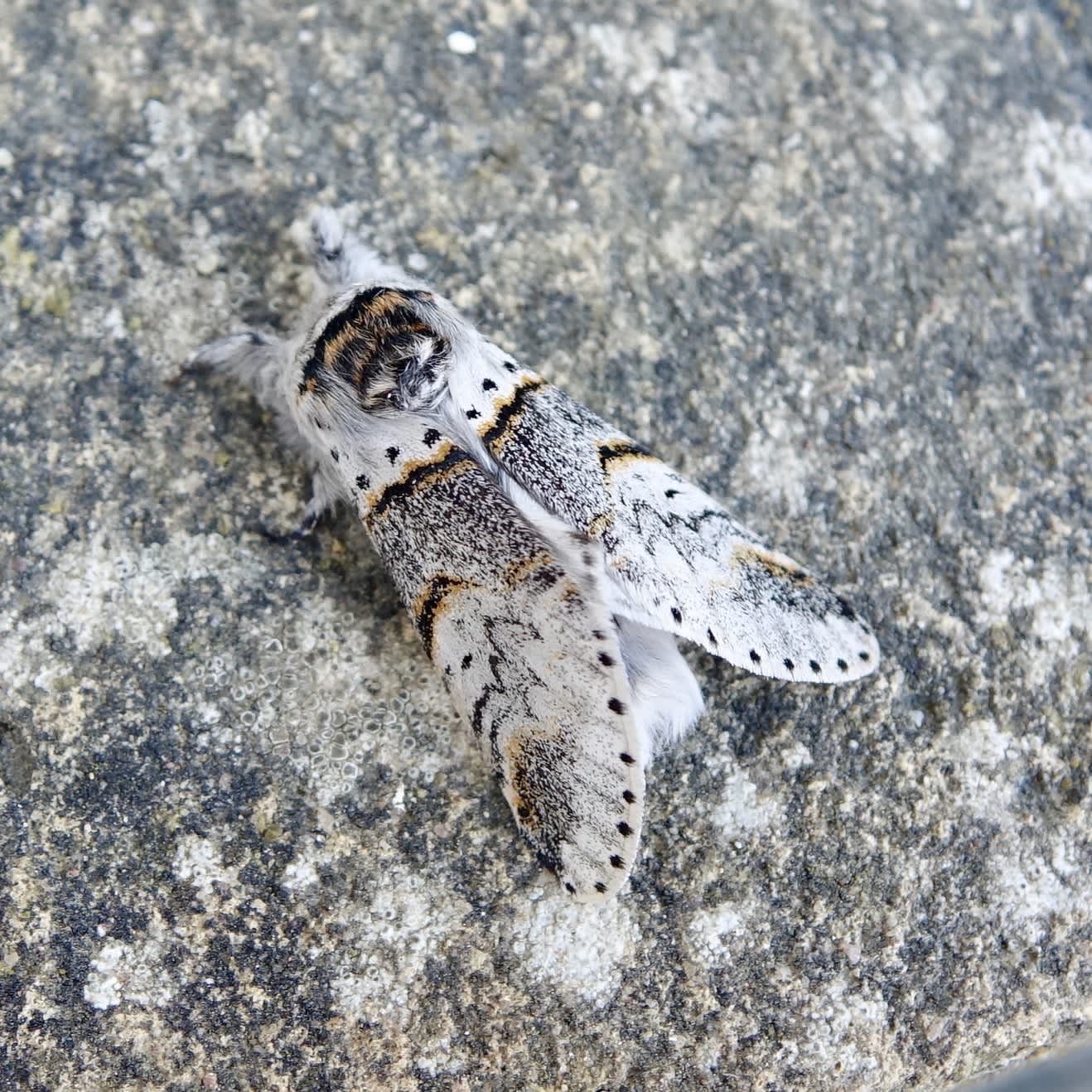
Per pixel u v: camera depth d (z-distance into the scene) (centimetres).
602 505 5
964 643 6
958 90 6
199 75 6
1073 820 6
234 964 5
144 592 6
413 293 5
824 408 6
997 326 6
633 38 6
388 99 6
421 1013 5
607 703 5
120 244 6
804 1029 5
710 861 5
